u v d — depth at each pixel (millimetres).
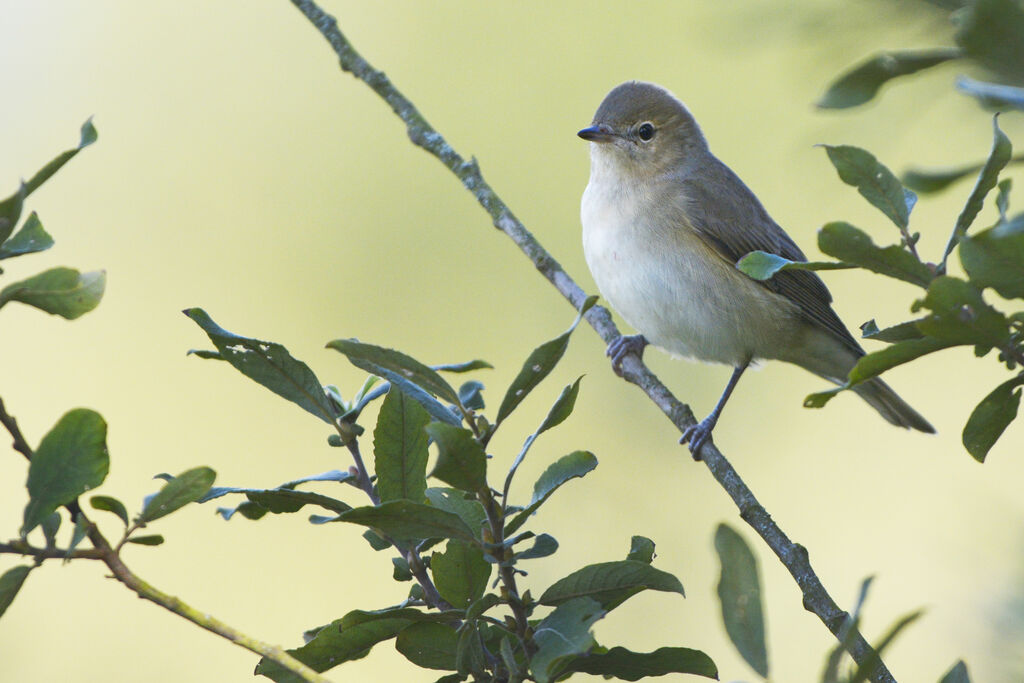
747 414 11469
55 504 3334
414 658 3846
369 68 8141
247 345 3930
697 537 10039
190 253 14633
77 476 3350
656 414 10984
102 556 3344
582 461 3801
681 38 14289
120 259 14547
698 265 9453
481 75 15367
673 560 9789
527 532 3637
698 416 11266
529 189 14602
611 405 11164
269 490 4000
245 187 15133
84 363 13688
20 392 13312
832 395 3174
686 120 9969
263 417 13320
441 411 3889
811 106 3023
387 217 14562
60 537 6207
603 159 9883
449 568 3852
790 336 9703
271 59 15938
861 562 10625
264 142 15398
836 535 10922
